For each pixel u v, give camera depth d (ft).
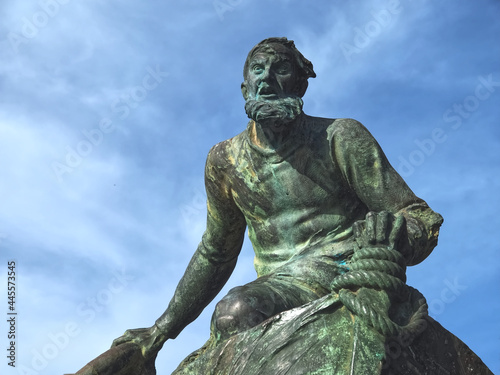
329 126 18.10
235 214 19.24
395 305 15.31
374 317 14.69
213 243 19.60
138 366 18.94
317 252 17.57
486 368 15.94
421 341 15.10
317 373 14.80
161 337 19.52
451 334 15.62
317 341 15.10
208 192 19.20
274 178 18.03
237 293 16.81
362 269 15.29
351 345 14.83
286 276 17.39
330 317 15.25
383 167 17.61
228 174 18.65
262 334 15.60
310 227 17.81
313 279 17.19
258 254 18.44
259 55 18.16
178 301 19.72
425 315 15.31
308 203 17.87
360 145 17.67
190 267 19.86
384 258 15.40
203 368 16.01
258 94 17.84
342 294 15.16
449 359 15.35
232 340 15.87
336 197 17.88
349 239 17.67
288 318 15.53
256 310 16.47
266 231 18.12
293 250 17.88
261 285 17.11
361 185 17.62
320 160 17.92
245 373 15.35
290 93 18.02
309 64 18.58
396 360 14.66
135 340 19.40
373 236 15.71
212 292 19.88
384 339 14.66
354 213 17.90
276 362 15.19
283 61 18.13
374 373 14.40
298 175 17.90
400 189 17.48
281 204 17.99
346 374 14.58
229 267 19.89
